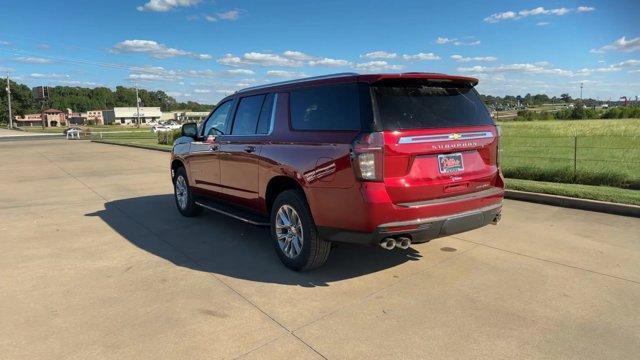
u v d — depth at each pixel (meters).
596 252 5.45
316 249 4.76
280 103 5.30
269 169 5.25
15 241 6.50
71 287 4.71
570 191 8.23
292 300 4.29
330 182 4.39
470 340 3.50
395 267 5.09
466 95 4.89
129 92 190.75
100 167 16.83
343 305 4.16
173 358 3.34
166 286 4.70
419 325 3.75
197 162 7.07
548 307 4.02
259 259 5.52
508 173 11.12
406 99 4.39
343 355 3.34
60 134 67.56
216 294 4.47
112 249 6.02
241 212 6.11
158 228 7.12
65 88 190.00
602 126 29.98
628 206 7.16
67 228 7.23
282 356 3.34
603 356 3.26
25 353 3.44
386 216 4.12
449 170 4.50
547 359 3.23
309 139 4.70
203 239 6.43
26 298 4.44
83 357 3.38
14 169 16.69
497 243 5.88
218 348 3.47
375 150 4.09
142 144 30.89
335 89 4.57
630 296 4.21
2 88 137.00
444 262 5.21
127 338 3.64
